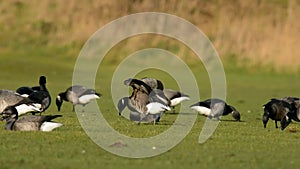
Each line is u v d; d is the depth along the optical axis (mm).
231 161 19984
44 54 82875
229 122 31891
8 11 89312
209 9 87688
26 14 89125
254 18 86188
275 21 85625
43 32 86562
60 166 18781
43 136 23906
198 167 19031
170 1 88125
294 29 84625
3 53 82500
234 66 80312
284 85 70188
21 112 29422
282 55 81750
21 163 19062
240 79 75375
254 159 20391
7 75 69250
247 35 84250
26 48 84062
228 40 84125
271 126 30406
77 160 19719
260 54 82062
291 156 21094
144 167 18953
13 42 84938
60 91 53438
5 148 21375
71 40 85188
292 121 32656
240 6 87438
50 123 25281
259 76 78062
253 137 25391
